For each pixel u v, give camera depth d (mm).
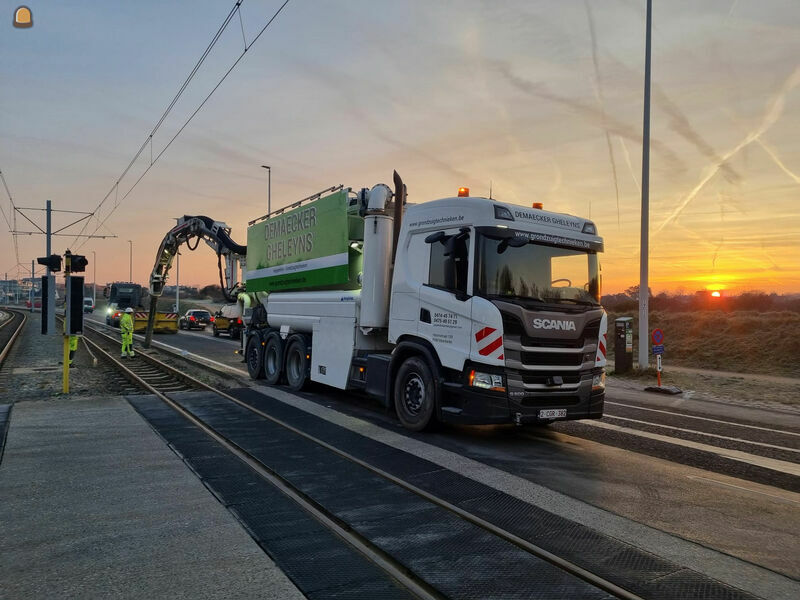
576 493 5203
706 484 5586
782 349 18203
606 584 3369
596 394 7383
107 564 3570
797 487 5594
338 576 3445
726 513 4738
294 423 8219
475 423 6840
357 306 9414
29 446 6645
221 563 3602
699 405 11352
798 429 8828
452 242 7164
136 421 8125
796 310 28062
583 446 7246
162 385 12195
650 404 11391
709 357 19609
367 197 9820
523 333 6762
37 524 4238
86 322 50688
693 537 4188
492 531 4215
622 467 6184
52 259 10977
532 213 7422
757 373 17109
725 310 29438
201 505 4684
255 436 7309
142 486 5168
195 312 43094
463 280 7109
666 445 7418
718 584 3430
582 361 7270
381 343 9586
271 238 12992
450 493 5133
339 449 6707
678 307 31844
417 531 4203
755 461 6641
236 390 11484
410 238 8203
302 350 11125
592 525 4391
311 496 4969
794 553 3928
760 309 29516
